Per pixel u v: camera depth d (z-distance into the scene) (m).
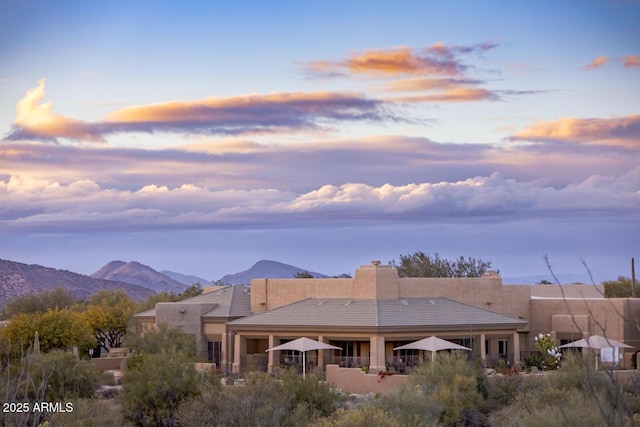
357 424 30.14
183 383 40.69
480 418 40.09
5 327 60.81
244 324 59.25
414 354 57.50
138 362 44.41
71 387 42.72
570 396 31.84
